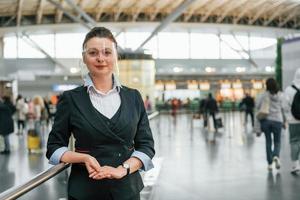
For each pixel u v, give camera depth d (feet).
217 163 32.17
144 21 123.34
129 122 7.43
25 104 66.44
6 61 137.28
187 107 138.92
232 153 37.78
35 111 50.55
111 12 121.49
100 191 7.39
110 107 7.49
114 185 7.42
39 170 32.37
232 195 21.67
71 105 7.40
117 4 114.21
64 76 140.97
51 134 7.56
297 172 27.58
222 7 120.98
